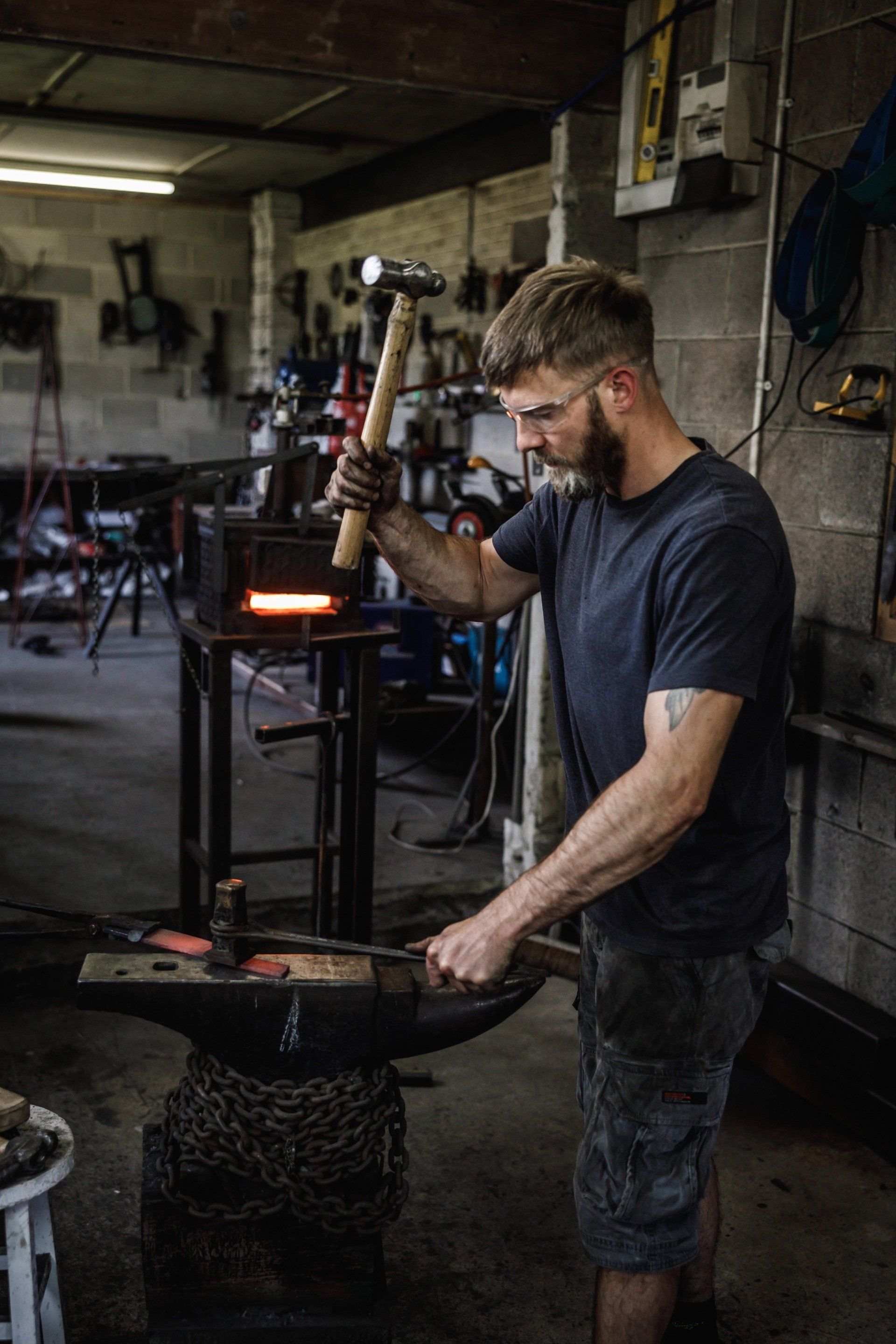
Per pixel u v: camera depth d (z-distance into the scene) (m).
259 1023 1.68
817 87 2.79
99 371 9.52
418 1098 2.76
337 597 2.91
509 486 6.47
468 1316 2.06
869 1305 2.12
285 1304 1.82
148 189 8.72
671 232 3.29
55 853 3.99
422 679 5.65
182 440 9.90
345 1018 1.69
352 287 8.32
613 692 1.60
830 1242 2.29
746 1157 2.56
